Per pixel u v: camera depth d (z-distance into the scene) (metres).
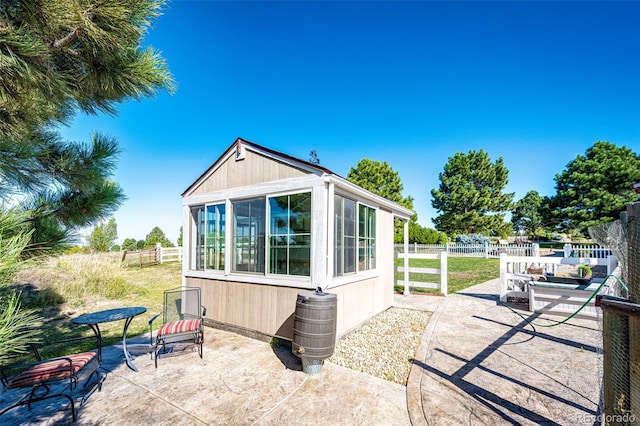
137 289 9.07
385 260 6.60
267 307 4.75
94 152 2.74
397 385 3.30
